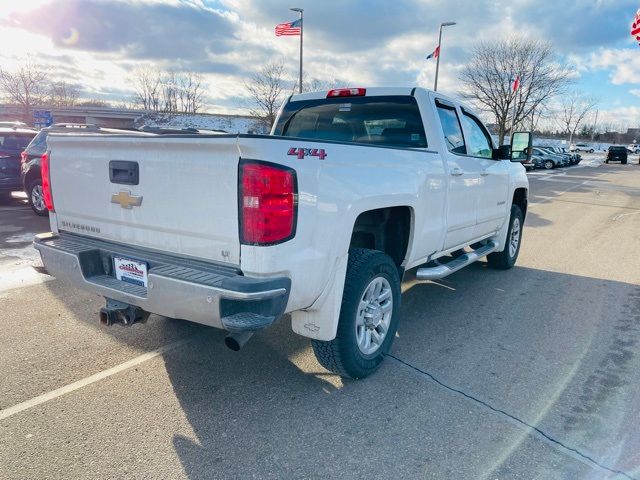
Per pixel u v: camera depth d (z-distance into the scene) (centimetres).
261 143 246
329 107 471
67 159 330
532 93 3872
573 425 290
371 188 310
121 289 295
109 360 361
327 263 283
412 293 541
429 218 395
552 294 543
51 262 329
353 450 265
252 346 391
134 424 284
